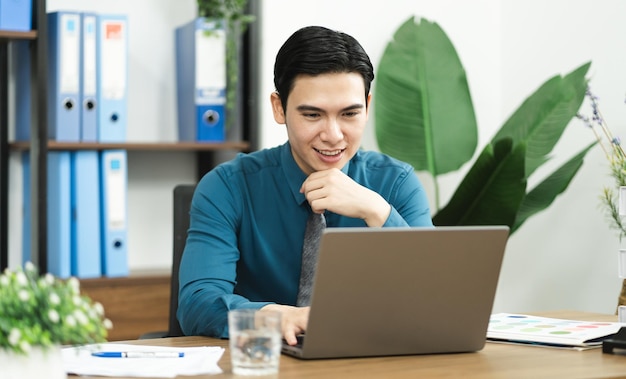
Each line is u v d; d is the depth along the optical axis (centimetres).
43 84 321
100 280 328
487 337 179
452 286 160
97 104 335
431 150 379
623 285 298
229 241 203
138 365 148
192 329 187
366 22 388
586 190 357
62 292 127
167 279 339
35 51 321
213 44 348
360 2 386
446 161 380
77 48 330
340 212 191
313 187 193
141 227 371
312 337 154
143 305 335
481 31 409
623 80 343
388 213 191
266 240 210
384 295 156
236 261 205
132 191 370
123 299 332
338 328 155
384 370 147
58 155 329
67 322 124
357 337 157
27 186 342
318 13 377
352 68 190
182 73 363
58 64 328
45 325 124
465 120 382
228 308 180
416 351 162
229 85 353
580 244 360
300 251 210
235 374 143
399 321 158
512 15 403
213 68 348
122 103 337
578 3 366
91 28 331
